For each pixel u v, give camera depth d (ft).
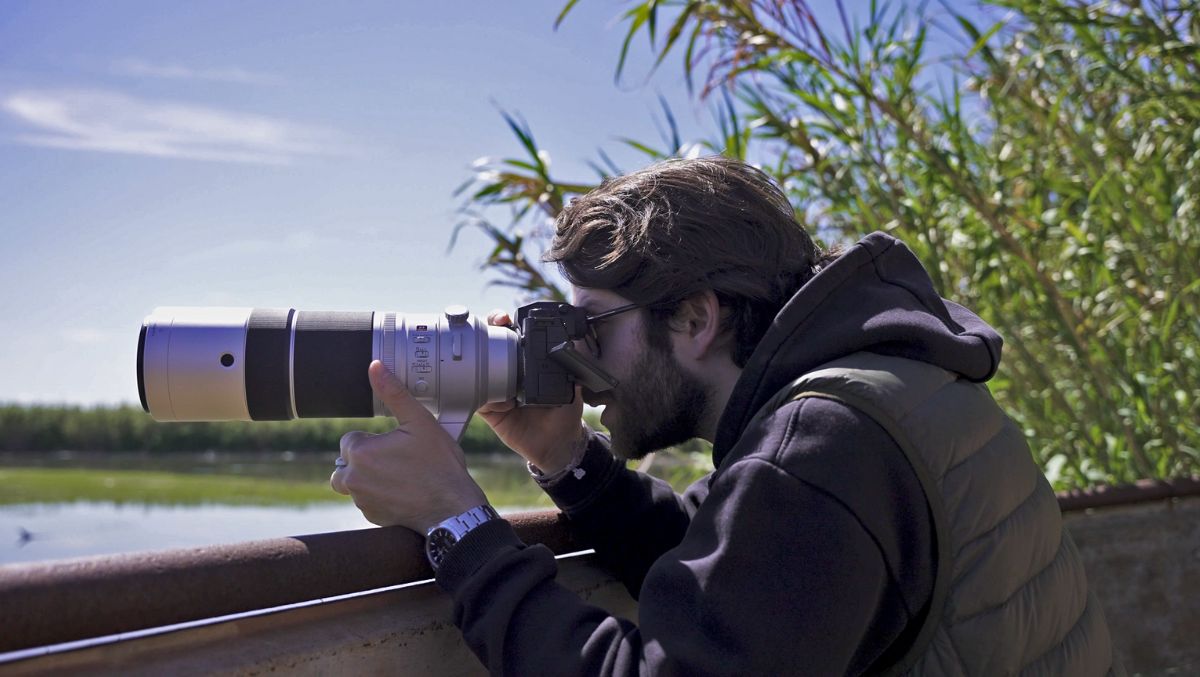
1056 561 3.80
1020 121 11.75
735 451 3.50
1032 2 10.47
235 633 3.18
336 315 4.27
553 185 10.72
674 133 10.70
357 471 3.81
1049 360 11.27
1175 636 8.30
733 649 3.07
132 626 2.67
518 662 3.36
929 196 10.37
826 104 10.41
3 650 2.40
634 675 3.19
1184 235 10.07
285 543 3.22
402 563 3.63
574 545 4.89
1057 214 10.62
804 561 3.13
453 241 10.69
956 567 3.36
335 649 3.33
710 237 3.94
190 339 4.07
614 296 4.14
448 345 4.25
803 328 3.68
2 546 23.94
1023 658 3.49
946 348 3.66
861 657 3.38
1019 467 3.72
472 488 3.81
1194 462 9.90
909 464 3.31
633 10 10.33
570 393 4.30
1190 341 10.09
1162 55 9.99
